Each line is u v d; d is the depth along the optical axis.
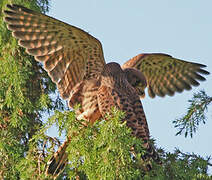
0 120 12.98
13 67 13.00
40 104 12.95
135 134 11.16
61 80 12.86
